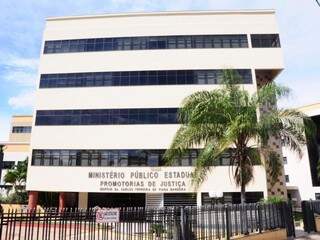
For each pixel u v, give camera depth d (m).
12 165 50.78
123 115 28.97
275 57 29.44
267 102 16.33
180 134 15.95
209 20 30.59
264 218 14.55
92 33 31.22
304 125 15.99
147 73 29.62
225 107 15.66
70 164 28.72
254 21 30.47
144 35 30.64
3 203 33.69
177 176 27.53
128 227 10.74
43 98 30.09
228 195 27.25
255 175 27.20
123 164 28.20
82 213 9.80
